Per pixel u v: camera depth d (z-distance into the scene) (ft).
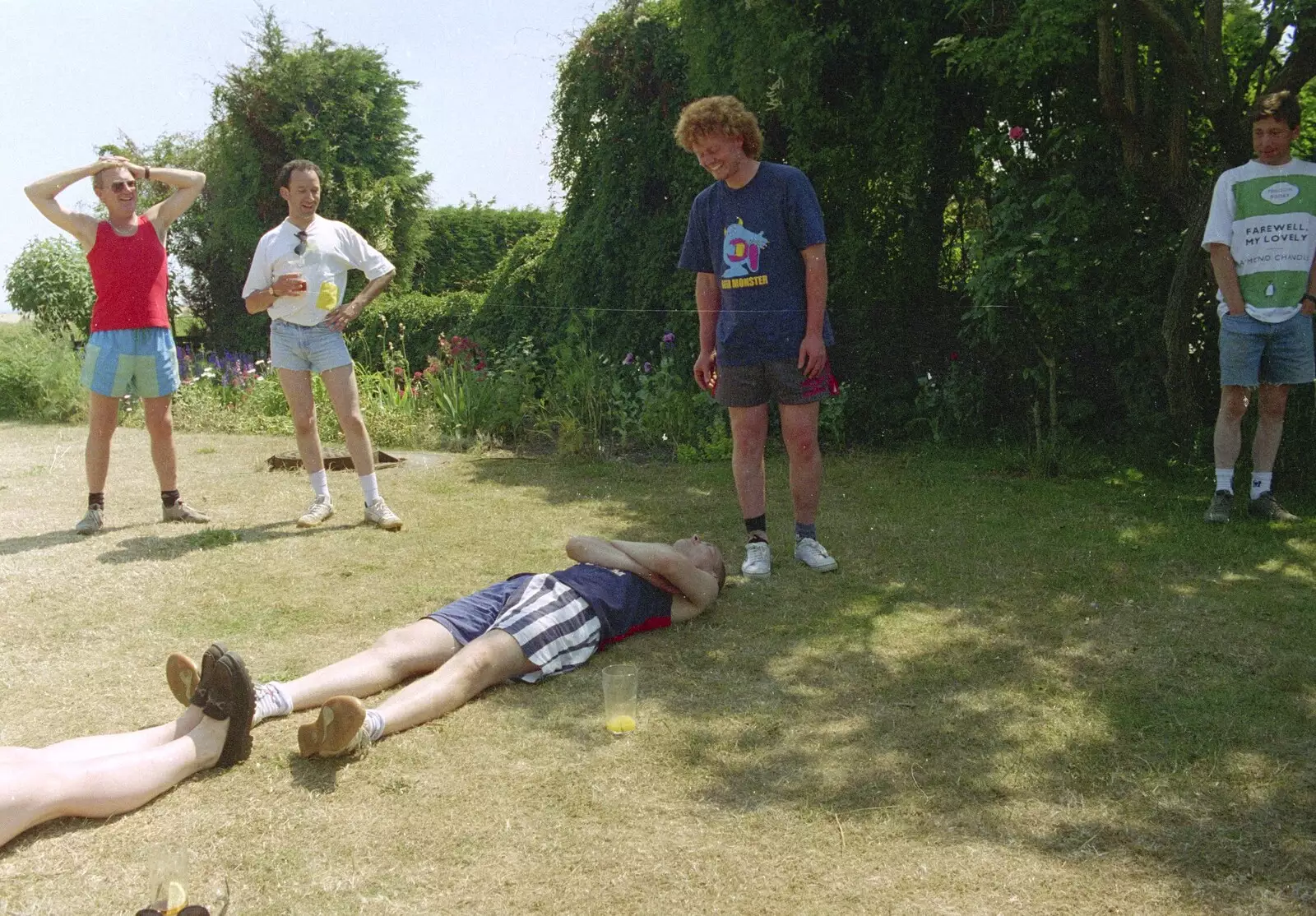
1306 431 20.74
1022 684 11.00
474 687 10.41
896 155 25.66
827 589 14.44
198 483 22.67
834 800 8.56
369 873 7.45
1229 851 7.70
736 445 15.49
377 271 18.85
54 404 34.50
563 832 8.02
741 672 11.41
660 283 30.83
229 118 44.55
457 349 34.22
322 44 45.78
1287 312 16.85
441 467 24.79
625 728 9.87
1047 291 21.88
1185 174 21.67
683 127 14.67
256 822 8.12
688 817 8.27
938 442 25.72
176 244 47.34
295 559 16.16
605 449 27.30
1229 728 9.82
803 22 25.31
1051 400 22.95
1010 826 8.11
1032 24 20.42
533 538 17.58
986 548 16.37
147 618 13.30
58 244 42.06
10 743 9.57
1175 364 21.38
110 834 7.93
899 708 10.43
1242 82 20.59
